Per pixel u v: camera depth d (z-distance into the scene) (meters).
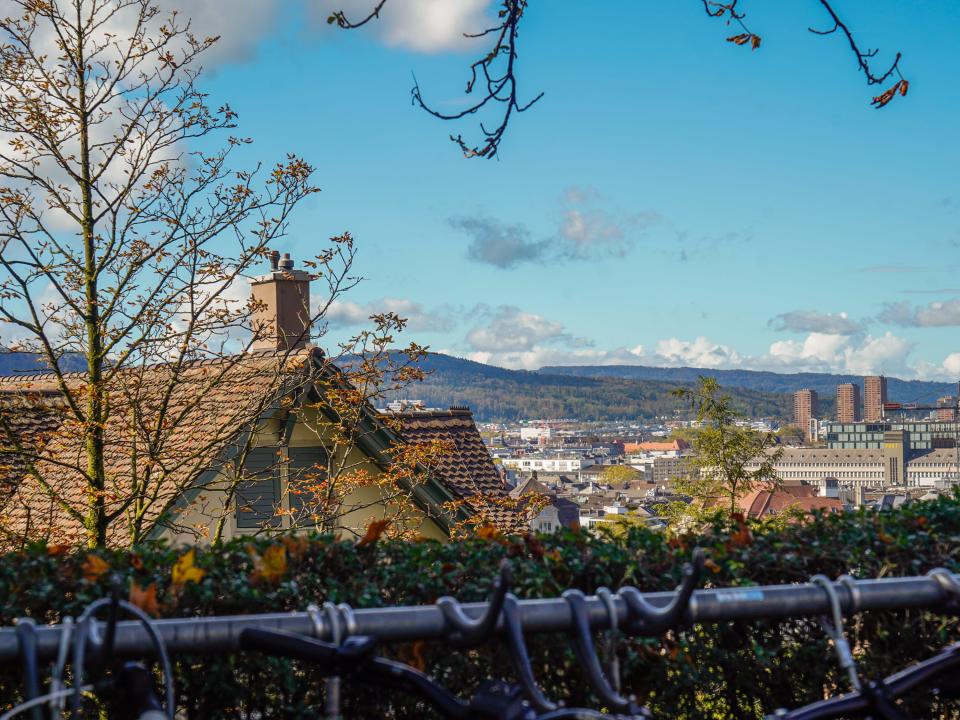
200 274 12.20
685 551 3.86
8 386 16.38
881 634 3.68
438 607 2.27
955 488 5.07
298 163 12.52
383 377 13.46
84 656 1.92
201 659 3.26
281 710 3.32
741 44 5.68
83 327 12.28
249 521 14.94
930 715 3.65
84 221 12.21
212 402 14.38
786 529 4.31
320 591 3.59
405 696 3.36
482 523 14.08
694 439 21.33
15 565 3.60
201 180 12.49
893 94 5.56
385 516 14.38
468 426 20.27
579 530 4.13
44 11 12.12
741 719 3.66
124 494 13.37
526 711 1.77
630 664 3.45
